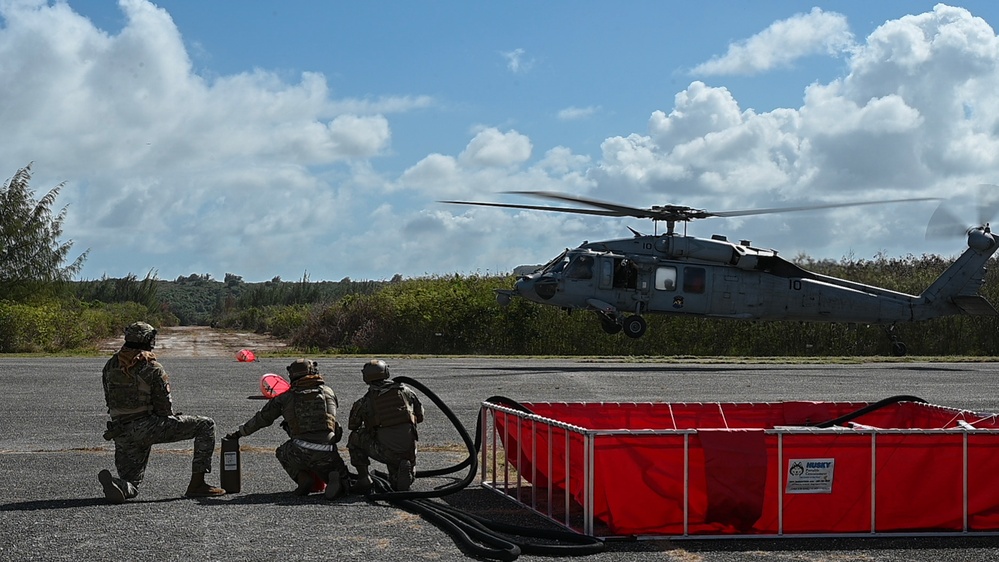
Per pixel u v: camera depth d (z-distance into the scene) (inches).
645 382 727.7
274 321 2071.9
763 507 259.1
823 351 1416.1
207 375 746.8
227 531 254.4
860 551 248.8
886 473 264.2
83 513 275.0
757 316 981.2
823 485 262.2
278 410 306.8
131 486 295.4
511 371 829.8
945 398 622.8
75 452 390.9
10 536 246.1
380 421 306.0
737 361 1050.1
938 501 265.4
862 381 754.2
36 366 826.8
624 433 255.9
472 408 547.8
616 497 256.4
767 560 238.4
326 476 305.1
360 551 235.6
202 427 305.3
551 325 1405.0
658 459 257.1
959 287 1040.8
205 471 304.0
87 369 791.1
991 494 267.3
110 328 1856.5
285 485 326.0
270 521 267.1
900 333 1429.6
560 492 320.8
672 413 356.5
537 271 980.6
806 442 261.6
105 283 3002.0
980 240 1029.2
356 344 1438.2
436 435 447.2
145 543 240.5
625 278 945.5
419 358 1065.5
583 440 258.8
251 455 390.3
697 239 961.5
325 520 269.3
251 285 5241.1
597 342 1398.9
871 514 263.4
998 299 1419.8
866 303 1013.2
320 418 304.0
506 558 229.5
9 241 1380.4
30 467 354.9
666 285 951.0
